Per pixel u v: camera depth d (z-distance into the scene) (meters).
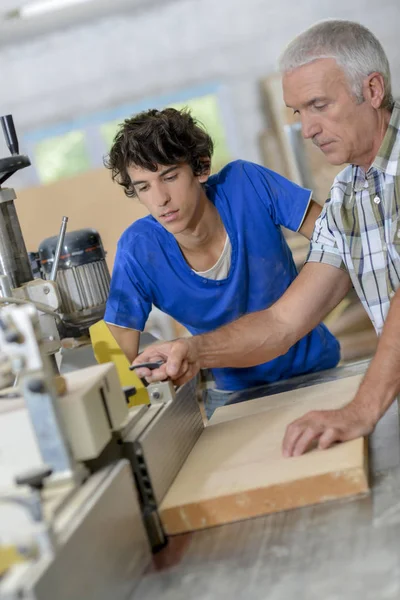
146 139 1.72
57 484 1.03
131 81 5.47
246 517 1.17
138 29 5.34
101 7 5.15
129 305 1.98
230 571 1.02
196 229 1.88
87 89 5.53
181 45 5.37
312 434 1.27
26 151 5.69
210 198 1.95
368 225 1.64
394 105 1.57
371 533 1.02
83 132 5.64
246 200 1.96
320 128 1.54
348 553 0.99
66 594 0.86
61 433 1.02
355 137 1.54
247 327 1.67
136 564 1.06
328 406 1.50
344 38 1.48
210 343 1.61
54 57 5.45
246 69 5.37
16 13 4.89
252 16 5.28
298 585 0.94
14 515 0.95
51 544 0.86
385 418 1.47
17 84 5.52
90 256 2.16
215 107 5.44
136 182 1.78
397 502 1.08
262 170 2.00
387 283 1.65
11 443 1.04
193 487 1.23
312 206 1.99
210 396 2.10
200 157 1.82
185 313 2.03
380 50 1.52
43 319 1.58
